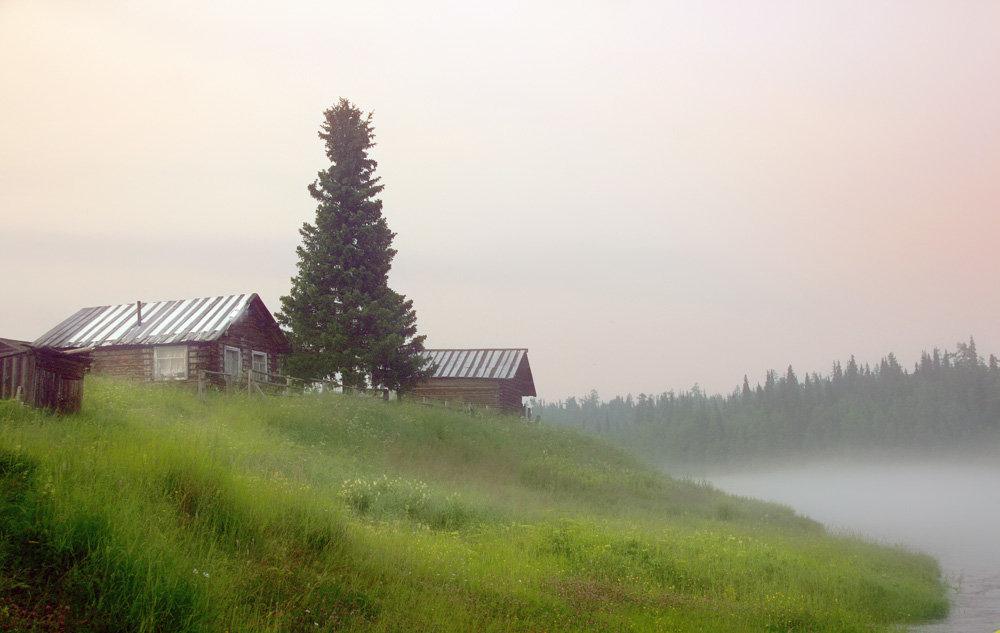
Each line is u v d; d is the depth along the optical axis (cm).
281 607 819
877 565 1962
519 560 1341
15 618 647
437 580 1067
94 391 2250
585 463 3562
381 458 2472
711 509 2969
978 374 14912
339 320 3775
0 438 982
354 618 834
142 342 3309
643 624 1031
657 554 1555
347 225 3944
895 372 19038
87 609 698
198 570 814
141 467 1034
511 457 3144
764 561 1670
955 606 1667
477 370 5200
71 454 1006
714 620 1127
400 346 3925
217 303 3559
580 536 1605
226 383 3038
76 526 798
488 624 922
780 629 1183
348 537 1109
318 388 3422
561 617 1015
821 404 15588
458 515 1744
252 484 1170
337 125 4069
